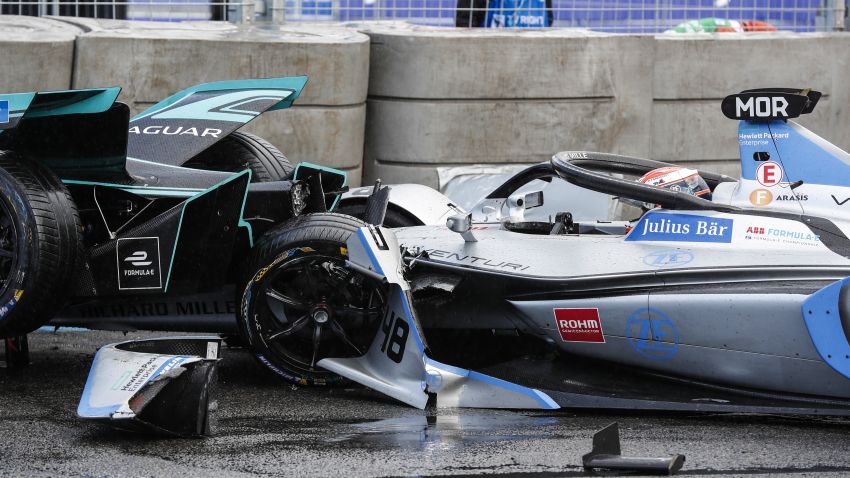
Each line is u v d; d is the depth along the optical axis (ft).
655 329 58.75
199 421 52.95
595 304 60.29
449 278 64.75
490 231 70.69
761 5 124.26
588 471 47.96
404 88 103.50
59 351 73.20
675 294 58.34
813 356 54.90
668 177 65.87
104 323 66.59
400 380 60.90
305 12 118.32
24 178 60.03
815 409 55.42
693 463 49.26
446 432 54.54
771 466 48.80
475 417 57.93
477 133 104.22
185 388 53.16
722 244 61.05
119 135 62.23
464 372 60.39
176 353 56.95
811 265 57.47
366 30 106.73
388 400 61.41
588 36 105.40
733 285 57.72
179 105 81.30
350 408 59.47
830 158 61.41
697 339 57.72
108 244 62.69
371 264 59.98
